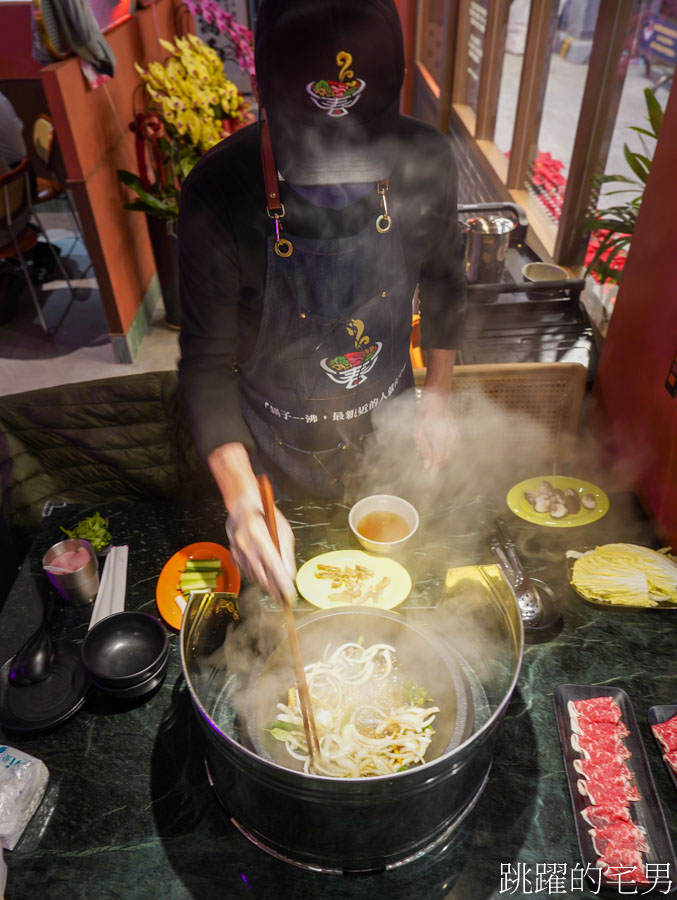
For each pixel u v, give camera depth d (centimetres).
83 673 119
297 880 95
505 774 106
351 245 128
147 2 493
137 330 416
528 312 210
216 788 102
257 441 160
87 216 349
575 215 276
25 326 434
